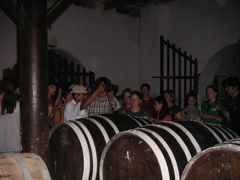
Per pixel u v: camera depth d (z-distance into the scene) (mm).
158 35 7070
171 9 6859
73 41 6426
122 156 2615
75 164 3043
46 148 2916
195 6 6398
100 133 3062
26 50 2814
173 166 2322
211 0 6098
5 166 2160
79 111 3699
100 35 6867
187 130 2662
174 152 2395
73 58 6543
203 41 6270
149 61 7293
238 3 5648
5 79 3215
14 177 2104
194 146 2523
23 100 2867
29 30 2799
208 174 1970
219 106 3871
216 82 6891
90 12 6695
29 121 2852
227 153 1889
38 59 2832
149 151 2404
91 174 2947
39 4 2822
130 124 3271
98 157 2961
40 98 2859
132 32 7445
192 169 2043
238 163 1843
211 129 2836
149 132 2541
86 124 3146
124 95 4699
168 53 6520
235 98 3734
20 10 2766
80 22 6535
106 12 6961
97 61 6816
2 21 5559
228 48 5914
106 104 4277
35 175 2189
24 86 2852
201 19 6281
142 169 2457
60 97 4496
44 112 2895
